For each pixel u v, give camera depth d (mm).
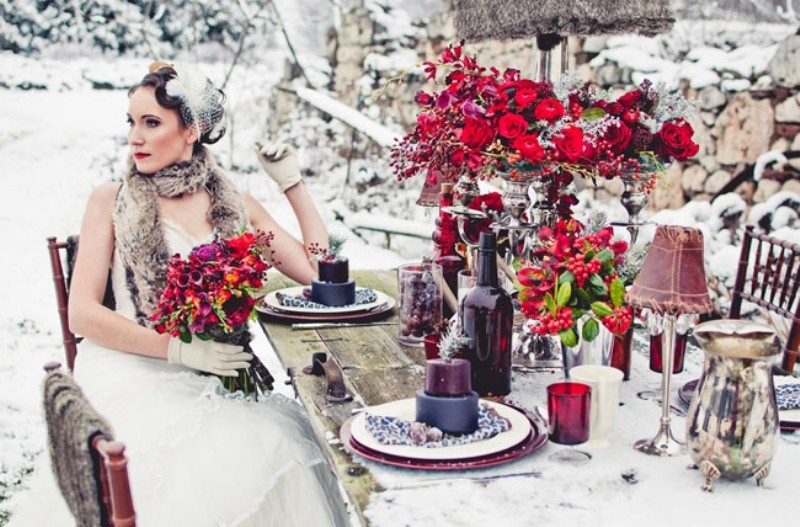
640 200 2125
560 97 2008
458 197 2424
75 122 8070
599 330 1858
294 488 2156
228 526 2051
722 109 4914
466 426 1639
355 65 7625
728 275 4617
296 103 7738
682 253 1578
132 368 2326
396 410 1779
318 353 2076
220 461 2109
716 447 1460
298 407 2377
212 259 2023
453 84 1986
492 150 1971
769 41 5062
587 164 1983
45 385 1502
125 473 1235
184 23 8766
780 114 4660
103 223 2436
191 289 2000
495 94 1937
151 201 2408
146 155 2420
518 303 2400
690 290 1570
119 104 8547
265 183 7672
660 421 1648
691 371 2096
